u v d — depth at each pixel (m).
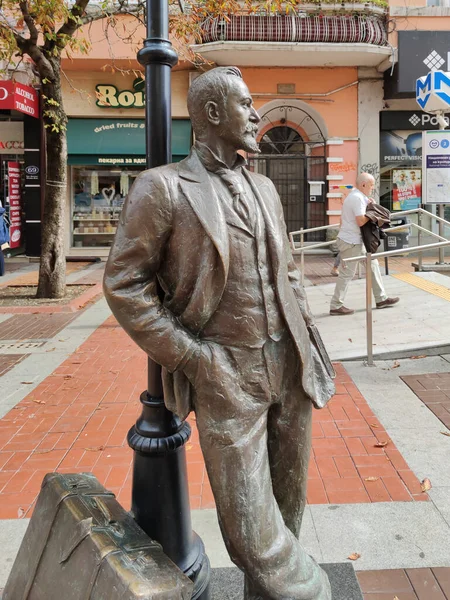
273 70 15.27
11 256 16.23
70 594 1.83
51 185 9.83
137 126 15.71
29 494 3.43
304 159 15.91
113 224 16.45
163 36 2.19
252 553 1.82
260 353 1.92
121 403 4.97
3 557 2.81
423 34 14.10
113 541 1.87
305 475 2.15
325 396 2.12
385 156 15.84
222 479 1.86
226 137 1.89
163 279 1.94
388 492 3.34
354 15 14.17
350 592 2.43
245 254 1.88
